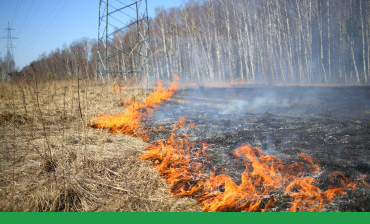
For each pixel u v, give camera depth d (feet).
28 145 13.42
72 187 9.29
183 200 9.17
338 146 13.37
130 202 8.98
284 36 81.30
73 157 12.05
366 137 14.65
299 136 15.65
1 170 10.56
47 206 8.35
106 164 11.75
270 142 14.78
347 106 25.63
